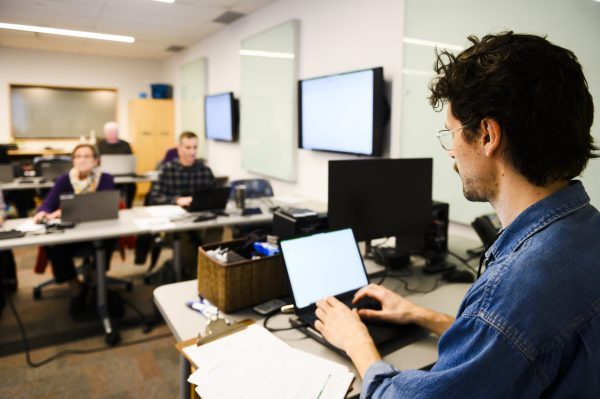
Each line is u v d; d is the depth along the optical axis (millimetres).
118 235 2494
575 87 579
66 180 3080
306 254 1343
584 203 594
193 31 5668
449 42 2438
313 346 1153
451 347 610
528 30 2051
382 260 1887
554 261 544
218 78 5777
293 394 907
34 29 5555
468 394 556
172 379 2246
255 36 4562
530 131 574
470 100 624
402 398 631
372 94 2941
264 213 3105
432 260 1872
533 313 531
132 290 3453
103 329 2779
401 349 1153
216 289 1390
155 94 7785
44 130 7668
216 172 6004
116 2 4387
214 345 1120
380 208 1688
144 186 7641
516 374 533
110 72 8008
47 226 2533
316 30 3668
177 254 3115
